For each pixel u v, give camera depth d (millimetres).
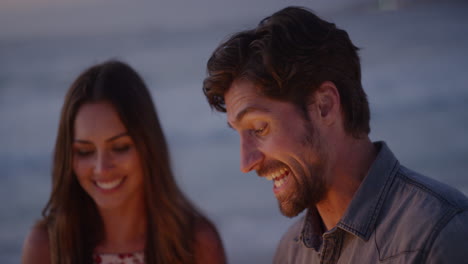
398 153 11062
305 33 1239
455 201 1152
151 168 2211
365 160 1311
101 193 2139
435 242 1106
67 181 2186
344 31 1308
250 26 1383
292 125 1246
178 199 2354
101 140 2070
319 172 1271
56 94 21922
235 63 1258
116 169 2113
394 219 1208
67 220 2244
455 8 44375
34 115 18000
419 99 15906
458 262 1076
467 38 27750
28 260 2301
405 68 20828
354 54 1315
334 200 1328
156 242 2281
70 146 2121
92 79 2115
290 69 1217
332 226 1376
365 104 1323
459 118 13430
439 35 29969
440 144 11438
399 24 37219
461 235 1094
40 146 13922
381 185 1263
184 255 2281
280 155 1256
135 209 2297
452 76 18672
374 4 59625
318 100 1259
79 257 2273
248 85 1248
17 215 9133
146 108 2189
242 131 1304
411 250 1137
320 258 1337
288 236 1640
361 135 1302
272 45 1216
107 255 2293
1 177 11438
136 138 2135
